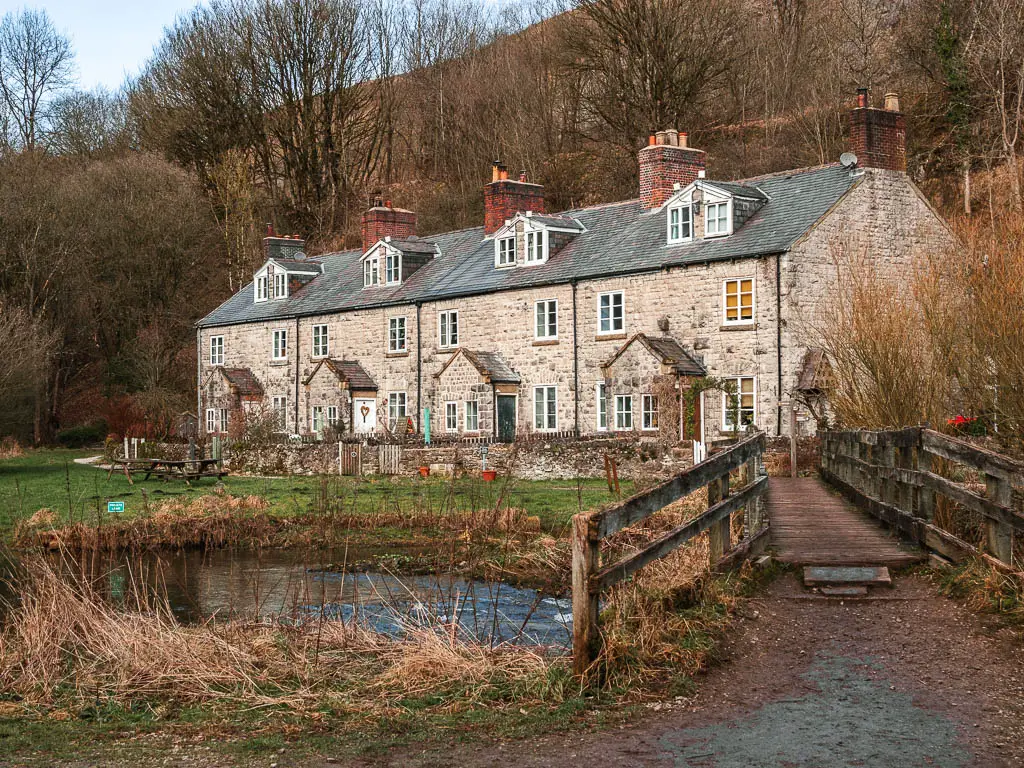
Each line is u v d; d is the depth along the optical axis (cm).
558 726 741
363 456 3325
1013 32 4316
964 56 4388
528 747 703
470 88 6675
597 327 3459
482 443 3123
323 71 6606
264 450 3578
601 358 3441
